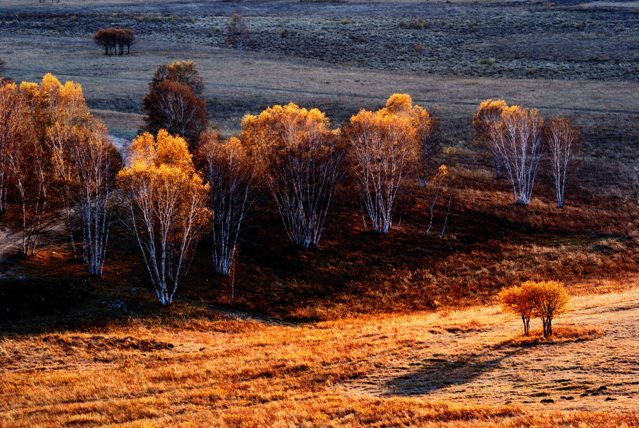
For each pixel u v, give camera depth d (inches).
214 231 2559.1
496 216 3255.4
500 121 3718.0
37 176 2615.7
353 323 2144.4
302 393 1346.0
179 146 2532.0
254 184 2662.4
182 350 1813.5
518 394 1182.9
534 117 3661.4
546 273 2672.2
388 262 2755.9
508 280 2610.7
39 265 2287.2
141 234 2618.1
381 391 1310.3
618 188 3705.7
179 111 3474.4
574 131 3617.1
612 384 1160.8
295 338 1909.4
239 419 1178.0
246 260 2628.0
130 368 1627.7
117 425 1194.0
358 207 3253.0
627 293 2123.5
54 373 1594.5
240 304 2300.7
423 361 1486.2
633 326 1542.8
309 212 2800.2
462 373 1358.3
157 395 1392.7
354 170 3078.2
